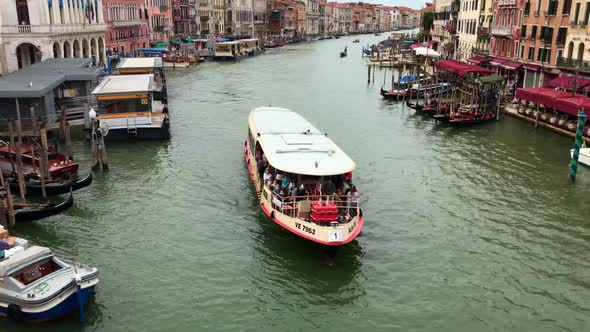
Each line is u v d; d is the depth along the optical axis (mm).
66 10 52531
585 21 39656
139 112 30875
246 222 19875
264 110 27094
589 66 39125
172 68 76750
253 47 104438
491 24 59656
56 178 23172
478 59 58125
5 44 47562
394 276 16375
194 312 14438
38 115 31703
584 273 16766
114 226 19453
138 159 27859
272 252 17594
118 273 16188
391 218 20609
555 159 28938
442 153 30156
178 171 25906
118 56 67500
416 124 38219
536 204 22328
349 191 18328
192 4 109625
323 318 14336
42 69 39281
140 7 84125
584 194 23531
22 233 18516
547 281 16266
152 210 20969
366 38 192875
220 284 15766
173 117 39688
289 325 14023
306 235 16859
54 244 17875
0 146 25859
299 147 20062
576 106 32344
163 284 15680
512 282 16188
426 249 18094
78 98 36781
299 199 18172
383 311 14664
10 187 21516
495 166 27609
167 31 96688
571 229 19906
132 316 14148
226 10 126188
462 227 19906
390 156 29484
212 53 96250
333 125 37750
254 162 23031
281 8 157375
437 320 14312
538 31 46156
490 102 43375
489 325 14125
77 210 20828
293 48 129125
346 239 16500
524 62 48625
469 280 16250
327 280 16062
